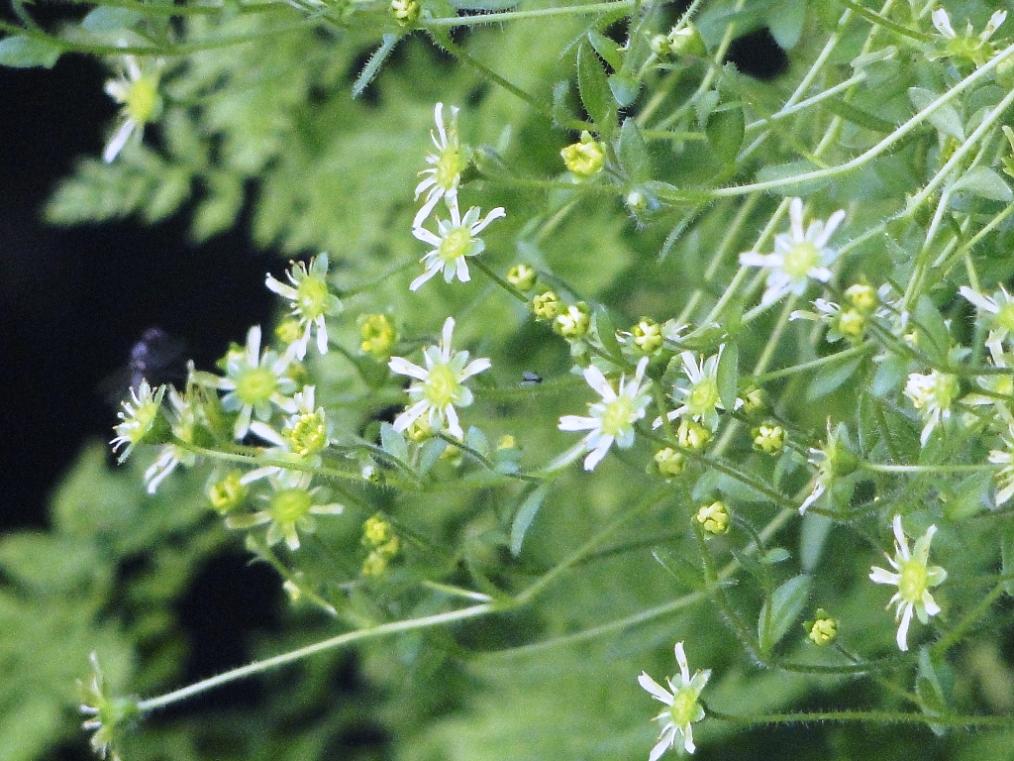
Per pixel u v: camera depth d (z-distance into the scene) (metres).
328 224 0.51
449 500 0.48
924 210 0.36
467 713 0.52
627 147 0.36
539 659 0.48
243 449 0.37
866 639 0.44
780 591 0.36
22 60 0.37
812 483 0.36
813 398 0.36
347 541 0.45
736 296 0.39
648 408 0.37
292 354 0.37
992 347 0.35
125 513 0.57
